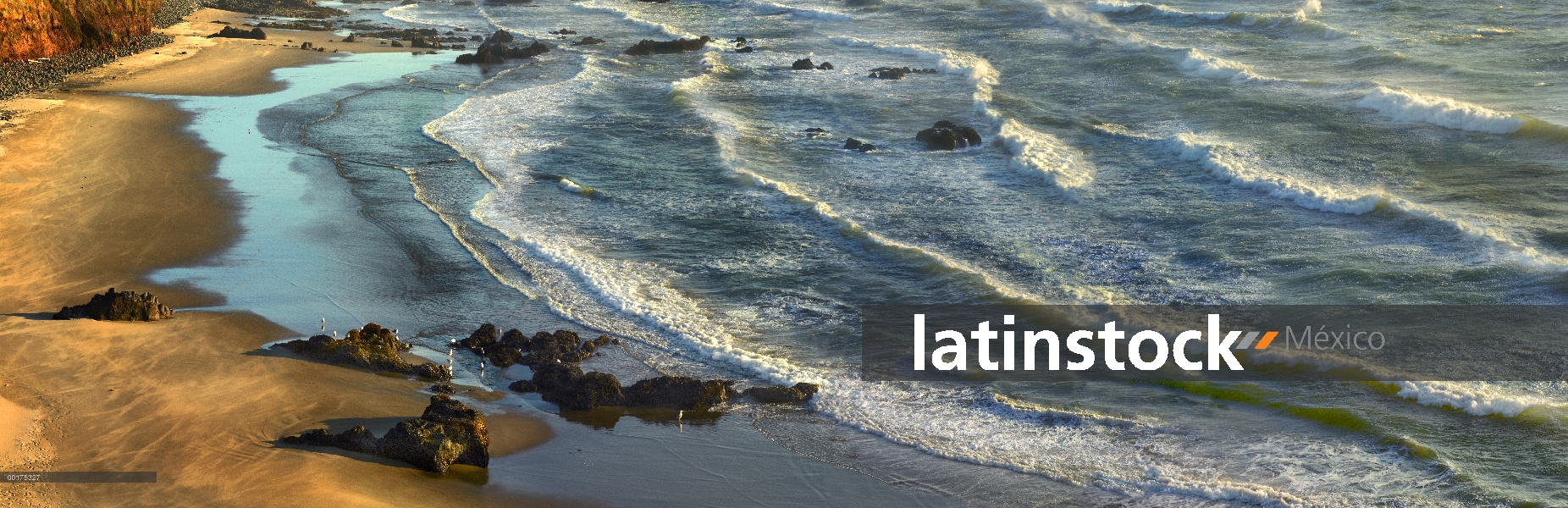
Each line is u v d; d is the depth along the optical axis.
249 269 19.64
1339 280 18.27
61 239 21.00
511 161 28.59
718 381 14.83
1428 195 22.75
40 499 10.49
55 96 35.97
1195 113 31.70
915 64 44.50
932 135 29.95
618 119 34.03
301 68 44.25
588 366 15.87
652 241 21.89
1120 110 33.12
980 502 11.91
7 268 19.14
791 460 12.94
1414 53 37.81
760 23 60.84
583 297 18.86
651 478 12.34
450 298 18.72
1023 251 20.72
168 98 36.44
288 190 25.39
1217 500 11.76
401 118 34.12
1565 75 32.97
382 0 79.62
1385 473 12.10
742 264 20.45
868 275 19.69
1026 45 46.69
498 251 21.36
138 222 22.30
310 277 19.39
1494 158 25.11
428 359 15.84
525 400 14.59
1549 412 13.10
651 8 69.88
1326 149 26.88
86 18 45.34
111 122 32.00
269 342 15.82
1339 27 44.59
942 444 13.34
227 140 30.42
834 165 28.22
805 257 20.78
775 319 17.73
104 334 15.30
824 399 14.67
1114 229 22.00
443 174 27.31
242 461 11.55
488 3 75.81
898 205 24.33
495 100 37.34
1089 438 13.42
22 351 14.41
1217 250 20.28
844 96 37.94
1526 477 11.82
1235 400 14.31
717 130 31.84
